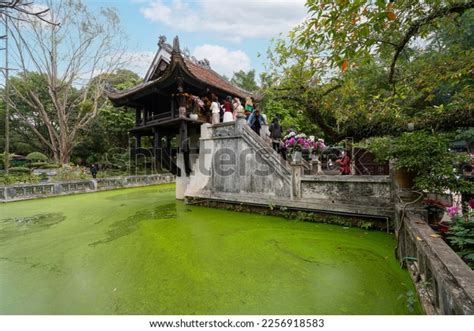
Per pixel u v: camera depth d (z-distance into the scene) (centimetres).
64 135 2067
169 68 837
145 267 407
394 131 560
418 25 352
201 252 462
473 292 170
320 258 416
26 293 337
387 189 535
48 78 1934
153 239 546
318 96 664
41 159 2238
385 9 271
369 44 315
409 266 346
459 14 363
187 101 955
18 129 2728
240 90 1287
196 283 349
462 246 284
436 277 225
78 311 292
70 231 637
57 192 1301
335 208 594
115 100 1088
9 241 562
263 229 587
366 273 359
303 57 471
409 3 324
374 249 443
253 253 449
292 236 529
